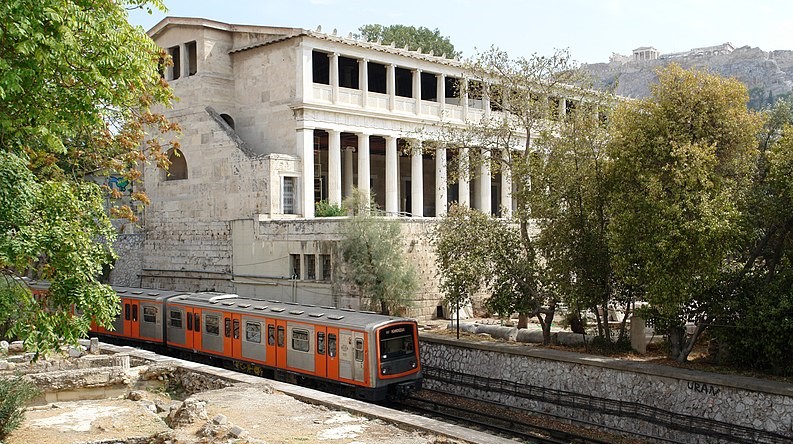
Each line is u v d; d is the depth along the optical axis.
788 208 22.83
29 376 19.67
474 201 61.38
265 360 29.53
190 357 33.91
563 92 33.12
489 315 38.94
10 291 14.87
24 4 13.77
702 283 23.16
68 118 16.11
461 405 27.38
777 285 22.67
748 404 20.84
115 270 51.59
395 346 26.14
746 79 180.38
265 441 14.70
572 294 27.05
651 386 23.14
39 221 14.66
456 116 52.53
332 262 37.16
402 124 50.00
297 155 45.09
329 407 18.00
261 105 47.72
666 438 22.30
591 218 27.48
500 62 33.28
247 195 43.78
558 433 22.80
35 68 14.75
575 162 27.62
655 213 23.33
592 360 24.66
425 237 37.75
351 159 54.53
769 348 22.09
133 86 18.11
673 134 24.16
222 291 44.38
